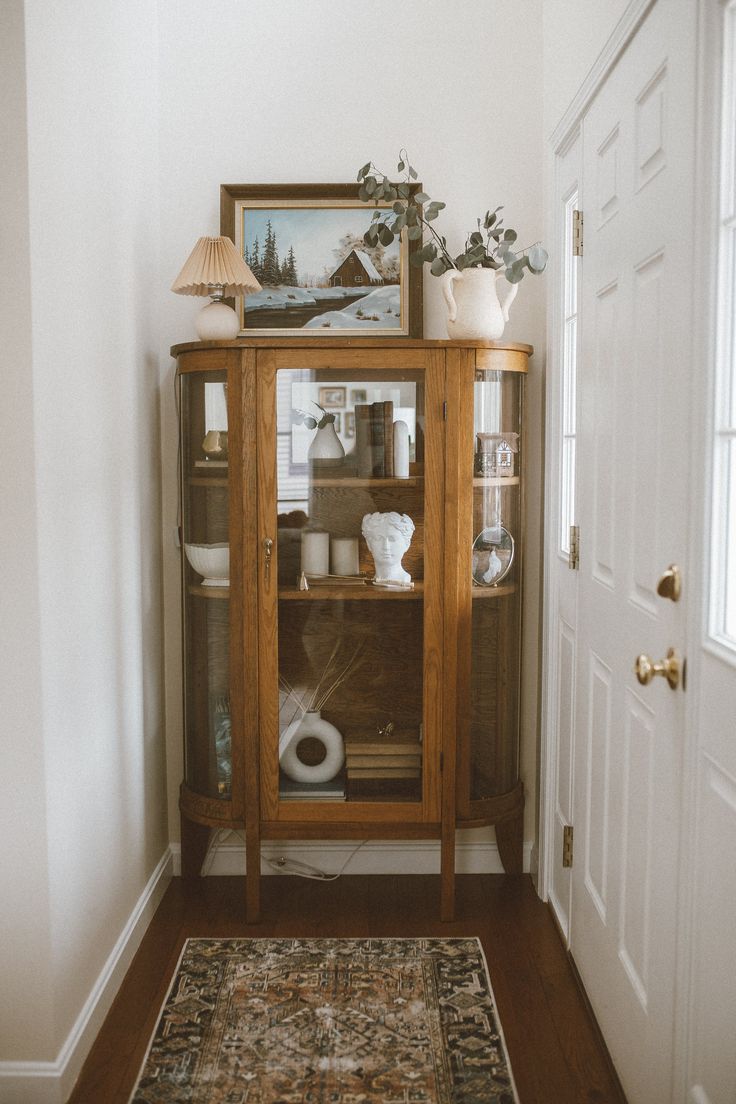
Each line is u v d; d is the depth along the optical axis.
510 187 2.98
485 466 2.77
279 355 2.68
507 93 2.97
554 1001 2.36
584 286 2.39
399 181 2.98
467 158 2.98
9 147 1.82
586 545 2.37
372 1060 2.12
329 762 2.79
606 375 2.14
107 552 2.41
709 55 1.44
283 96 2.98
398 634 2.76
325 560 2.74
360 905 2.90
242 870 3.16
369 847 3.15
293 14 2.96
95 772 2.29
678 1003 1.56
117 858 2.49
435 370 2.68
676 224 1.59
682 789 1.56
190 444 2.80
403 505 2.72
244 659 2.77
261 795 2.78
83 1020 2.14
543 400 3.01
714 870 1.43
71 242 2.10
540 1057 2.13
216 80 2.98
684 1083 1.54
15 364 1.86
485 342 2.69
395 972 2.49
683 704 1.57
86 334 2.22
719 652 1.40
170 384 3.04
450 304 2.72
